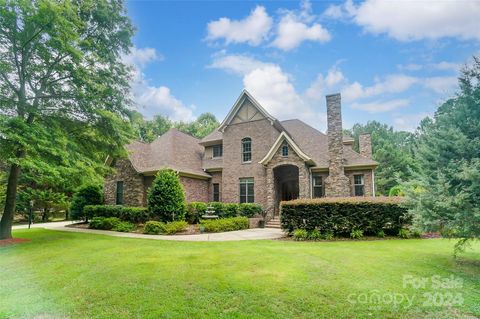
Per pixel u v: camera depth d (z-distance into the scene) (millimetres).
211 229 14086
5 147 11258
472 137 5992
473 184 5406
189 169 19625
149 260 7297
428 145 6438
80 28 12781
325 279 5328
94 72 13500
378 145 43688
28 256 8398
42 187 26422
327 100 17797
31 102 12742
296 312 3941
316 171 18250
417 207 6344
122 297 4652
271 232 14023
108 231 15125
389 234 11344
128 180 19203
